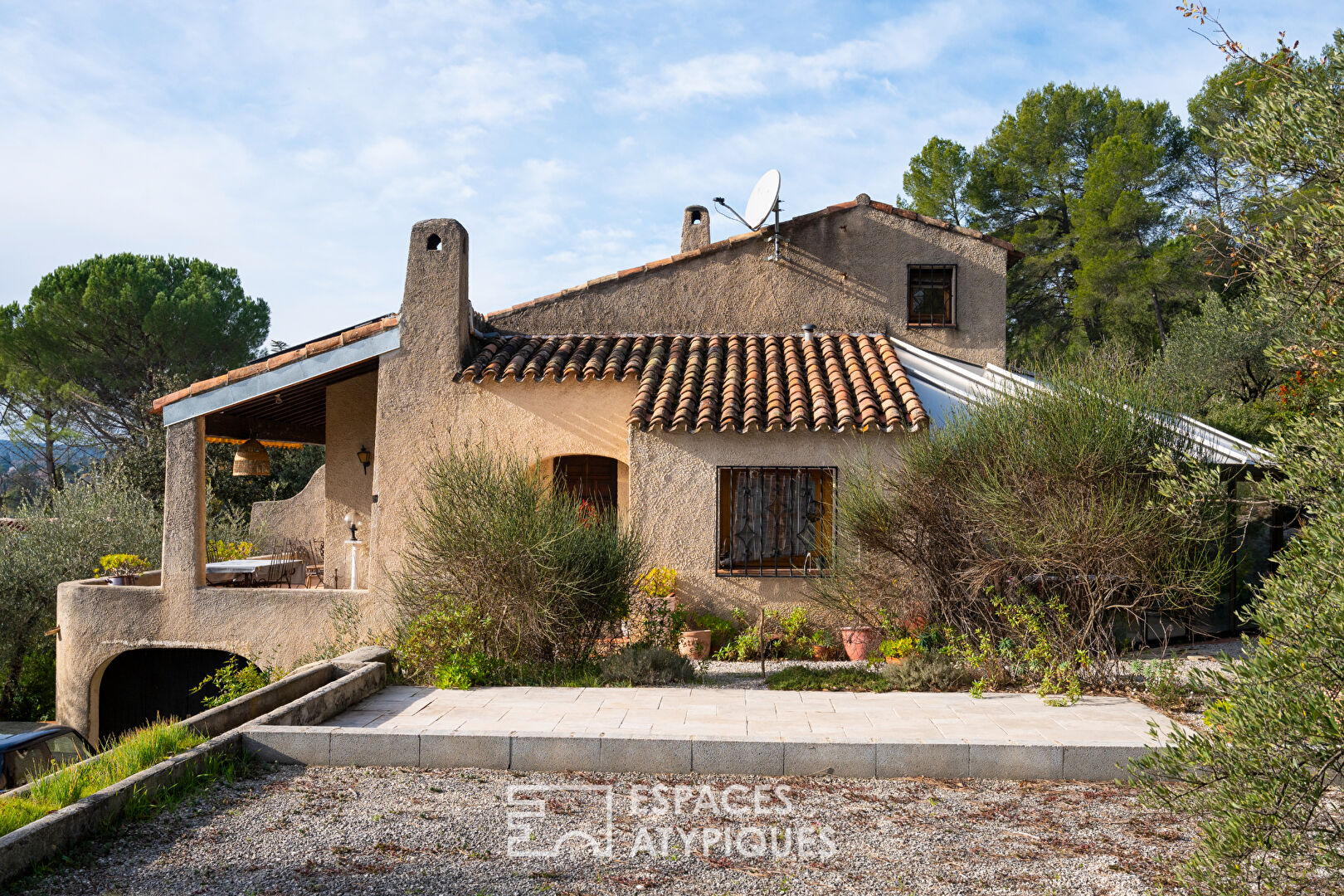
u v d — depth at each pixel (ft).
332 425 52.60
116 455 90.48
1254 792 12.46
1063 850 17.48
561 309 51.44
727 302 51.42
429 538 33.99
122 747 21.89
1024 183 101.04
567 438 44.21
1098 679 29.63
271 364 43.09
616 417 44.24
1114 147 91.66
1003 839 18.10
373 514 43.42
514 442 44.21
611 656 32.68
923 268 51.39
